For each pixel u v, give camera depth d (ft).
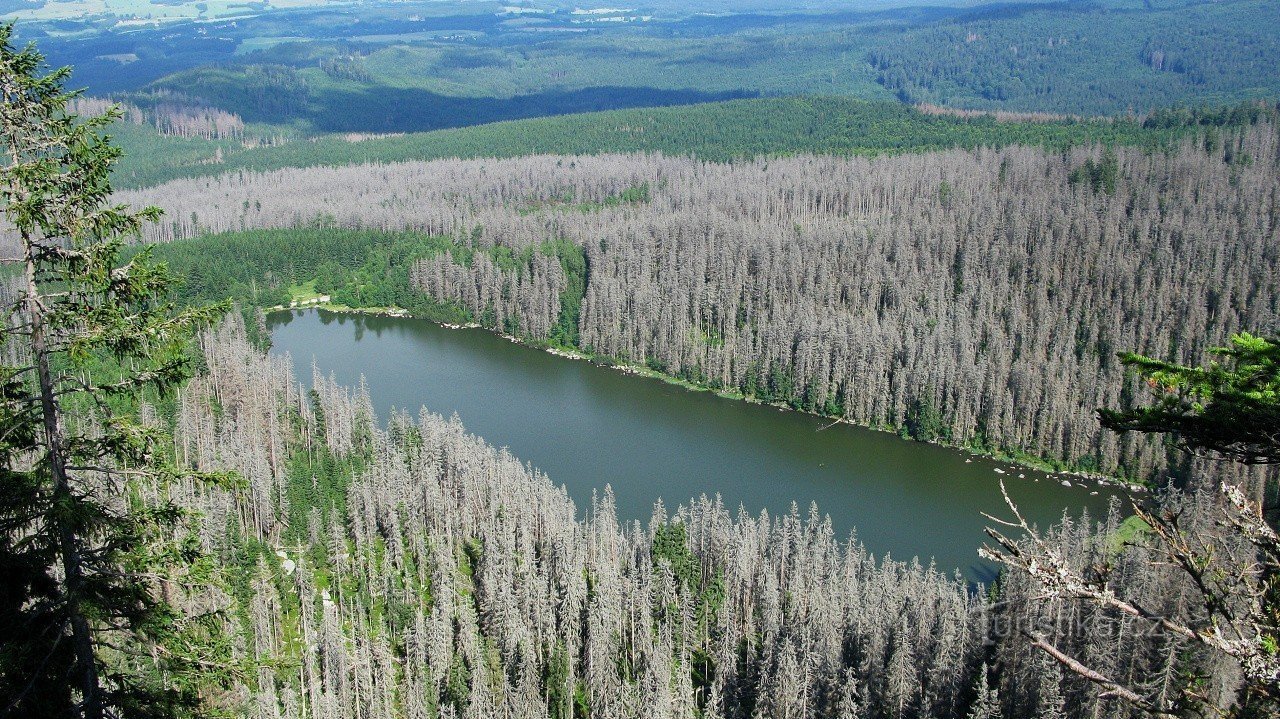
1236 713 77.41
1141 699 78.28
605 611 373.81
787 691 332.39
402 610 413.39
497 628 386.52
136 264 107.14
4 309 106.93
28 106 100.89
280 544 479.82
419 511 489.67
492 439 652.89
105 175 105.91
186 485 437.99
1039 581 78.02
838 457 644.27
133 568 107.65
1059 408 640.17
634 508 547.08
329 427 582.76
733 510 548.72
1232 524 81.92
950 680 323.98
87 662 105.70
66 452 106.52
